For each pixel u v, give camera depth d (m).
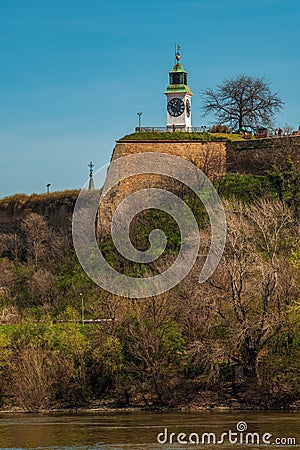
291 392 73.88
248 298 77.56
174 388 76.06
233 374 77.25
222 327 77.25
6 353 79.00
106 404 75.75
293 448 55.88
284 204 105.56
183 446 56.81
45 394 76.06
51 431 63.16
